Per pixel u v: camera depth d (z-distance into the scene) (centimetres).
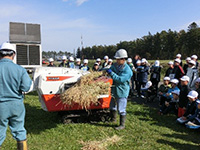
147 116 621
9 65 323
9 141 436
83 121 546
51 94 480
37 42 1292
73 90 458
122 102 505
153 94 829
